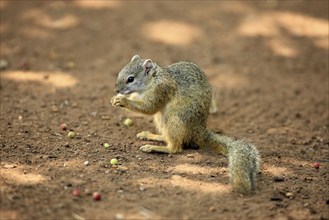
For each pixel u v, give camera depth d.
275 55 17.69
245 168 9.91
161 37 18.44
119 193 9.50
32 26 18.70
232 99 15.03
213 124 13.52
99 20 19.36
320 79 16.31
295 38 18.72
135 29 18.86
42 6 20.08
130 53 17.28
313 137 12.98
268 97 15.19
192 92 11.56
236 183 9.74
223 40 18.50
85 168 10.45
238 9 20.67
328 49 18.05
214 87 15.62
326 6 20.89
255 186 9.90
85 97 14.49
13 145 11.28
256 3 21.19
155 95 11.59
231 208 9.18
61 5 20.25
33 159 10.70
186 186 9.91
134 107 11.67
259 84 15.94
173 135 11.44
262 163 11.27
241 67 16.92
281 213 9.12
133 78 11.84
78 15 19.59
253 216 8.97
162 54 17.33
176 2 21.17
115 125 13.00
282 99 15.08
